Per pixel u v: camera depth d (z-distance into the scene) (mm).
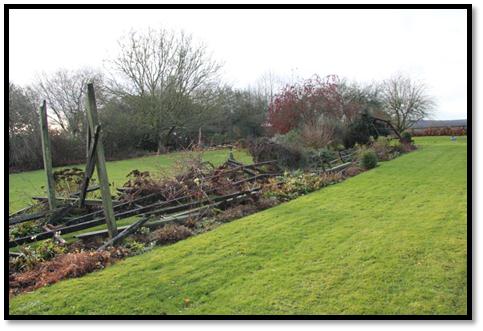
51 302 4551
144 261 5797
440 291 4516
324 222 7578
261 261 5629
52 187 8312
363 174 13797
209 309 4289
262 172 12938
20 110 25297
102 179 6609
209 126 35406
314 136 17438
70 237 7391
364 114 21797
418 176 12891
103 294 4723
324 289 4652
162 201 9141
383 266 5254
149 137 32750
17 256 6125
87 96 6496
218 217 8195
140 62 31109
